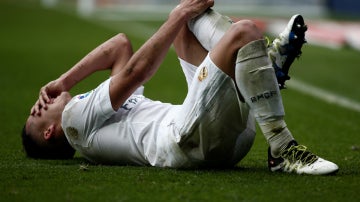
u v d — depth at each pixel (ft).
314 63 121.49
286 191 42.14
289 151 46.01
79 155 55.36
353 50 138.10
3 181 44.98
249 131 47.16
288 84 102.01
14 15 189.88
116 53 52.21
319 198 40.86
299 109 83.66
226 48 44.45
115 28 167.12
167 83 100.63
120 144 48.57
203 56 49.29
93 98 47.96
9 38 150.20
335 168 45.47
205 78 44.96
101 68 52.44
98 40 147.95
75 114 48.49
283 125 46.01
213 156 46.88
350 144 62.75
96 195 41.50
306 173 45.83
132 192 41.98
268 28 163.02
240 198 40.73
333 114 80.53
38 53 130.00
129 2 211.00
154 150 47.91
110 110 47.60
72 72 52.03
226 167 48.70
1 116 76.18
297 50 46.98
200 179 44.78
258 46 44.39
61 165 50.26
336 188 42.80
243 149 47.78
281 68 47.24
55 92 51.80
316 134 68.03
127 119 48.70
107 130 48.75
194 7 47.96
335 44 145.18
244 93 44.88
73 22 177.58
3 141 62.44
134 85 47.06
